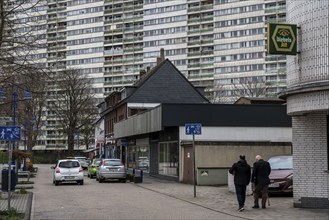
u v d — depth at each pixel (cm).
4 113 2341
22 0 1518
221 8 11000
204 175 2634
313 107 1424
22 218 1310
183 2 11544
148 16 11950
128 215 1393
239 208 1485
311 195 1491
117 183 2994
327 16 1407
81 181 2867
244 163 1503
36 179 3616
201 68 11200
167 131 3234
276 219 1288
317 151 1483
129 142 4609
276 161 2080
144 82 5000
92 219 1319
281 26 1460
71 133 6831
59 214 1436
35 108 4666
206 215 1389
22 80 1582
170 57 11656
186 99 5038
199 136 2930
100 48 12356
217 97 8150
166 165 3275
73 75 6806
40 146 10619
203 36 11275
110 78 12262
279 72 10031
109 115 6338
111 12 12281
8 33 1526
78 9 12519
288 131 3025
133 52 12062
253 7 10550
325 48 1405
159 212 1461
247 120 2988
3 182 1552
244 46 10612
